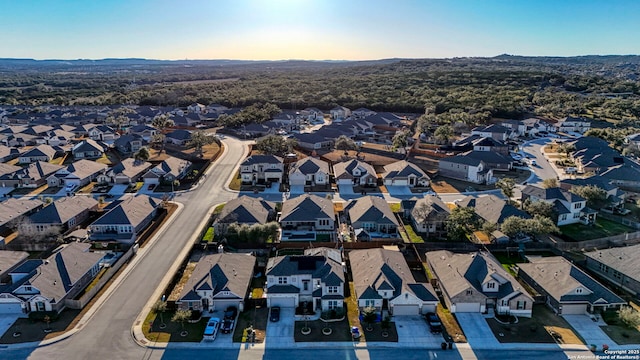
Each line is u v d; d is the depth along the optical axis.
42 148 123.69
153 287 57.50
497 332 49.16
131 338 47.72
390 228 74.56
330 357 45.16
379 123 172.88
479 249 67.56
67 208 77.25
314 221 75.25
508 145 137.12
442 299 56.00
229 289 52.41
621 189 96.62
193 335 48.31
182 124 176.50
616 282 59.44
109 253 66.38
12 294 51.78
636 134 143.38
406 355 45.50
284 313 52.66
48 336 47.72
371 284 53.50
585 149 124.38
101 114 198.00
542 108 191.00
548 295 54.59
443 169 111.38
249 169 101.69
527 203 81.75
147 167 109.00
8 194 92.94
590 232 75.81
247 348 46.31
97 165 109.06
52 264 56.38
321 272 54.28
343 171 101.44
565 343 47.19
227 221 72.19
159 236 72.56
